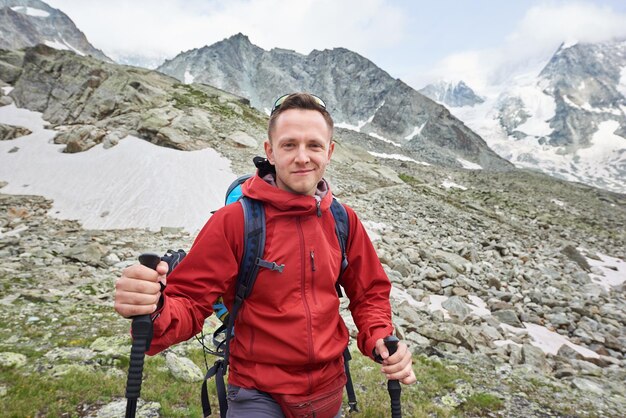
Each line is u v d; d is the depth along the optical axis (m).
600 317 19.44
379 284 2.85
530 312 18.73
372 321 2.64
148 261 1.85
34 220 29.16
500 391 8.82
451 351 11.58
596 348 15.41
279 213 2.41
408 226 34.75
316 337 2.36
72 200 33.03
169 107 55.59
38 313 11.20
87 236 25.50
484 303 18.95
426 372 9.26
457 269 23.62
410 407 7.54
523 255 31.09
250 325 2.39
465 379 9.10
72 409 6.45
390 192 49.28
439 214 43.25
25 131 47.22
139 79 60.47
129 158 39.56
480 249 31.66
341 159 63.97
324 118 2.47
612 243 47.81
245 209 2.42
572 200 76.19
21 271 15.66
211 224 2.38
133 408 1.78
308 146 2.39
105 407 6.62
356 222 2.83
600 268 35.66
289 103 2.43
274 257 2.36
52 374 7.53
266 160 2.63
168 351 9.04
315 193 2.64
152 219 30.06
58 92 55.09
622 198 85.25
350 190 46.50
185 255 2.55
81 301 12.77
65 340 9.32
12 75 64.12
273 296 2.36
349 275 2.84
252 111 74.31
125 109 52.16
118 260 19.38
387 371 2.39
